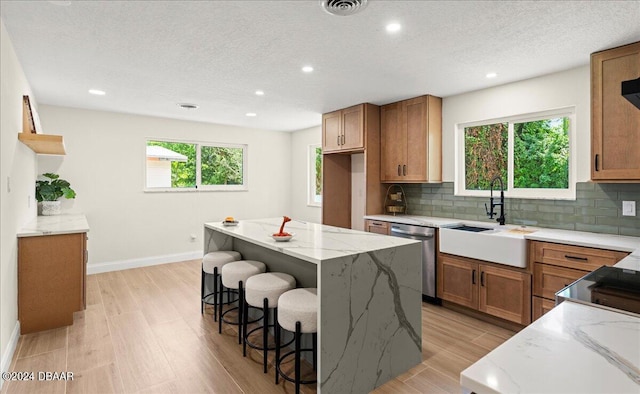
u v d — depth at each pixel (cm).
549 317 101
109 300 362
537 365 73
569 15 209
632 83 142
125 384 211
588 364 73
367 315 206
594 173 267
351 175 530
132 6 202
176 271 479
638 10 202
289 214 658
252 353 252
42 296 282
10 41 245
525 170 347
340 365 193
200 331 288
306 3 197
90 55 276
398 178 424
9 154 242
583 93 297
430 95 394
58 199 438
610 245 239
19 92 286
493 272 304
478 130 383
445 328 299
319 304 184
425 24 222
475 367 73
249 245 332
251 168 611
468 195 386
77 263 295
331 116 481
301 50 266
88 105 440
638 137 246
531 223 337
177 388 208
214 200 573
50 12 209
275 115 505
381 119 445
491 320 311
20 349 253
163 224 524
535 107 327
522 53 270
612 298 121
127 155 491
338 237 261
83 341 267
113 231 483
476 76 327
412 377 222
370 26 225
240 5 200
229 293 338
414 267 235
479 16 211
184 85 357
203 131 559
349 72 316
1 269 217
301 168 633
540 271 276
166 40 249
